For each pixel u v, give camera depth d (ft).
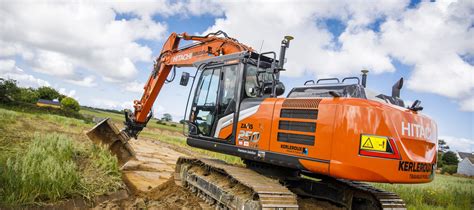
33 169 16.52
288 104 17.67
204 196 21.01
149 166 32.42
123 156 26.13
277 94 20.88
